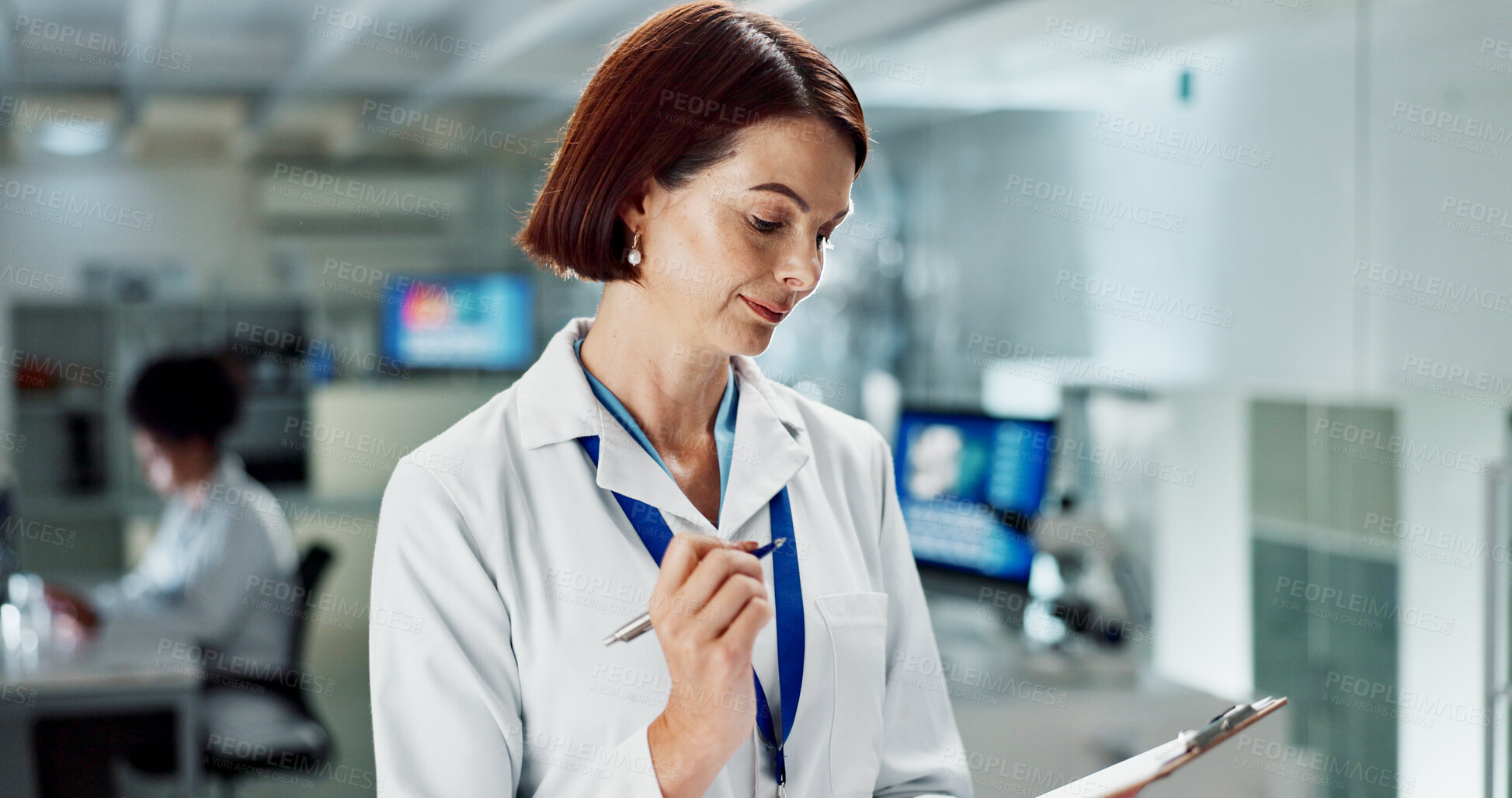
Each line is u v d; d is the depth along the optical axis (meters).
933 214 5.36
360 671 6.28
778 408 1.05
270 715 3.36
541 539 0.92
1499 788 2.29
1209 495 3.15
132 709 2.87
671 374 0.97
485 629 0.89
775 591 0.96
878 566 1.07
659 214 0.87
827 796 0.95
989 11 4.29
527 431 0.95
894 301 5.60
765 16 0.89
